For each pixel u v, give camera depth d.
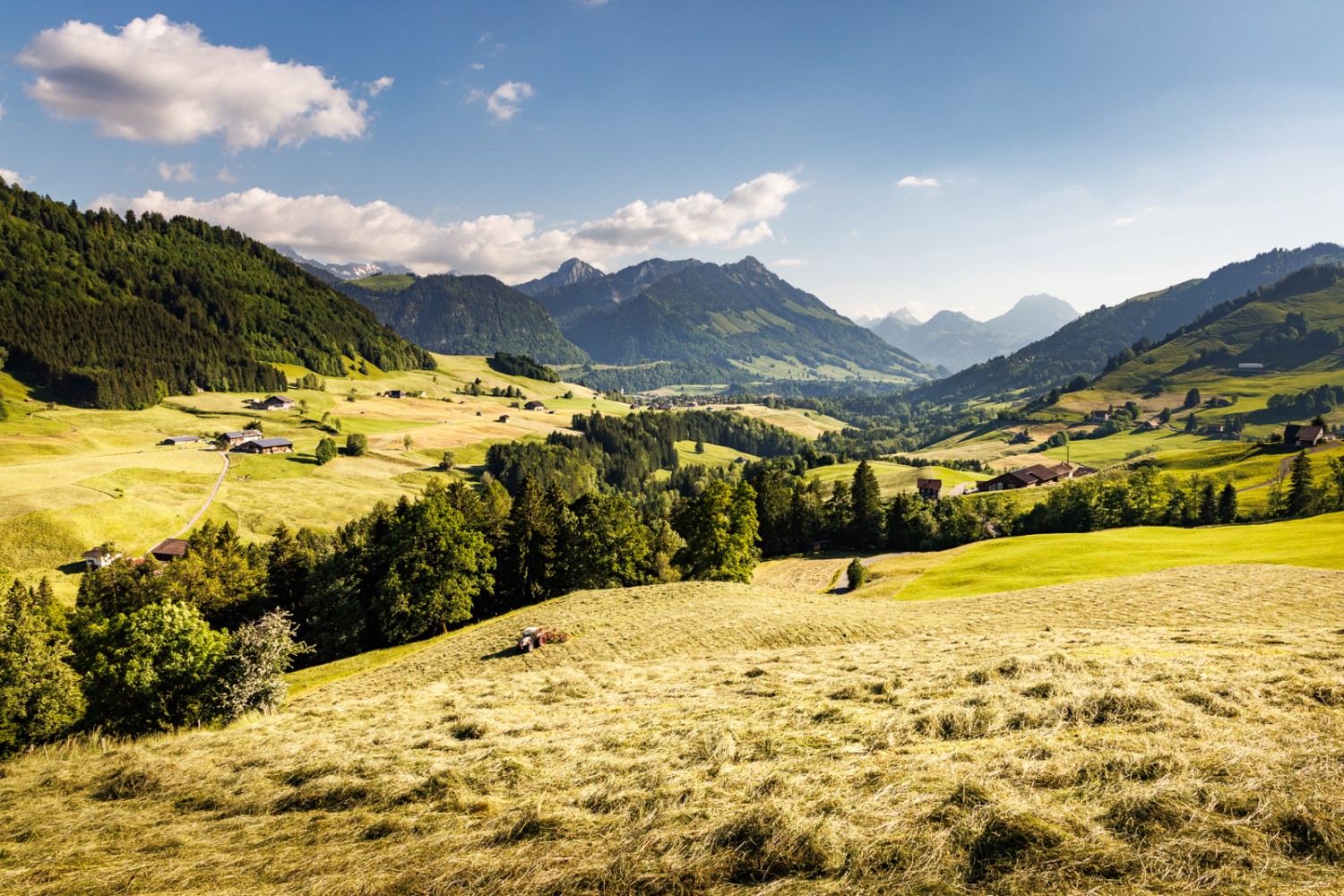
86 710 27.45
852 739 11.31
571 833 8.15
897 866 6.32
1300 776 7.12
